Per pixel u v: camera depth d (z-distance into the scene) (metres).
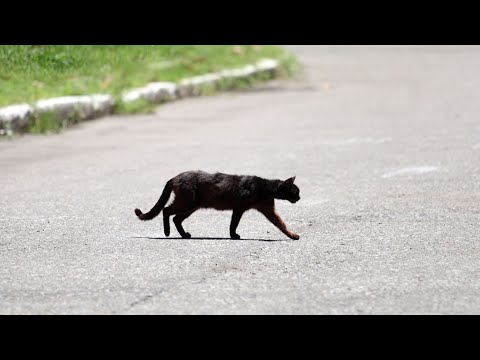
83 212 11.94
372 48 47.47
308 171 15.12
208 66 31.08
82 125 21.08
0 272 8.80
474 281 8.51
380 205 12.32
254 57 35.06
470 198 12.69
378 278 8.60
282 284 8.37
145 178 14.52
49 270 8.88
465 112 23.42
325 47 47.50
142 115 23.08
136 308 7.63
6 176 14.64
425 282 8.46
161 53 30.77
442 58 42.56
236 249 9.85
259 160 16.31
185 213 10.65
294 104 26.20
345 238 10.41
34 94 21.16
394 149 17.41
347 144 18.20
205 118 22.81
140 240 10.34
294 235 10.48
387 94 28.86
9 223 11.23
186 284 8.35
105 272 8.79
